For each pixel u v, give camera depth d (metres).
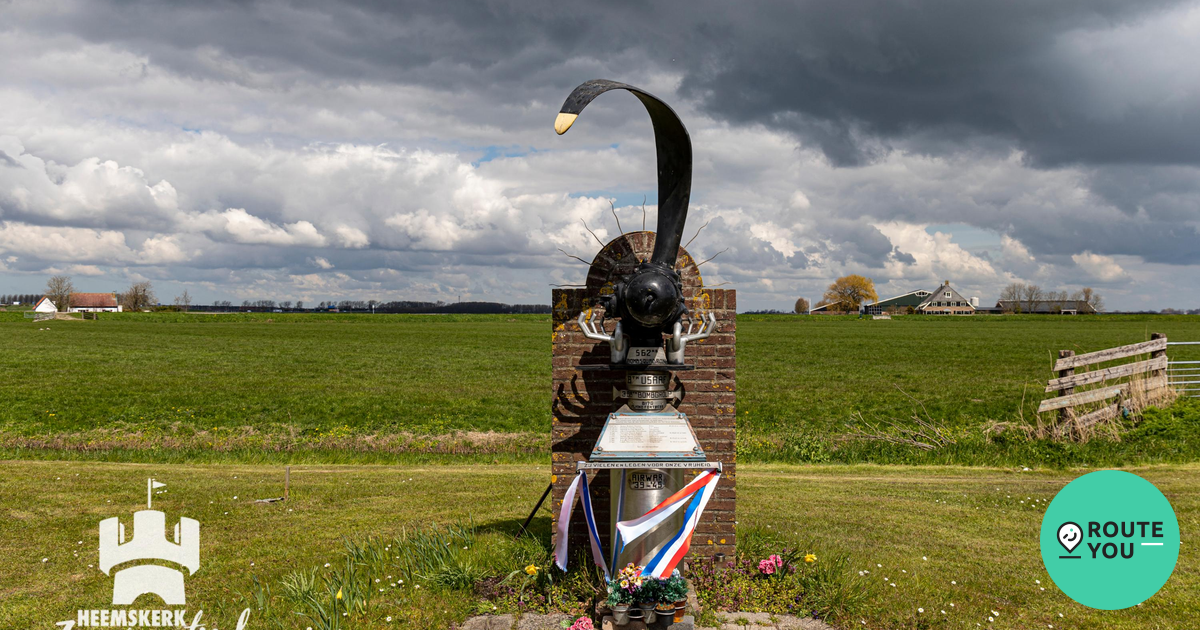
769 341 54.53
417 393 24.61
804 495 9.89
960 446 13.55
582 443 6.87
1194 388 16.30
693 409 6.75
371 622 5.29
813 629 5.24
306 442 15.34
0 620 5.41
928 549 7.30
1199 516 8.22
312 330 68.94
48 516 8.24
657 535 5.36
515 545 6.82
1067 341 53.66
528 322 95.62
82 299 134.25
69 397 22.73
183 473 11.30
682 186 5.44
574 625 5.02
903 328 76.75
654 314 5.31
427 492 9.95
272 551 7.08
